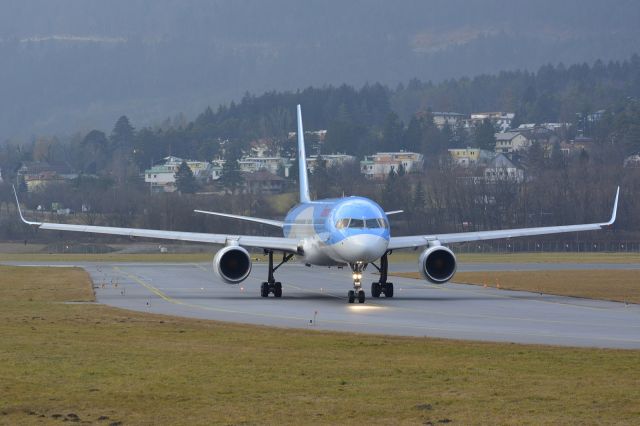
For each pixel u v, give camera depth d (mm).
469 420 78688
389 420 78938
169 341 121938
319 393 88812
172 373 98500
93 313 158250
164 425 77750
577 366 102062
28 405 84312
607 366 101875
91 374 98000
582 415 79938
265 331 132750
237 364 103875
